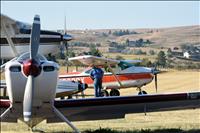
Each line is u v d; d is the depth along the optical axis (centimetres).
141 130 1714
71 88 3394
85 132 1708
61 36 4134
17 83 1480
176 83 5956
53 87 1507
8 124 1986
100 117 1728
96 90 3378
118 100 1611
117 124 2000
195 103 1700
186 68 9262
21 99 1523
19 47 3872
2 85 2255
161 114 2444
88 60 3725
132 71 3944
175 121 2100
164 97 1627
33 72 1460
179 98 1634
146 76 3962
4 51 4028
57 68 1502
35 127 1870
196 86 5328
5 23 1322
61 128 1859
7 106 1562
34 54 1500
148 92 4528
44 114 1598
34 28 1540
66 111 1644
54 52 4159
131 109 1688
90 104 1605
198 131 1698
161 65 9719
